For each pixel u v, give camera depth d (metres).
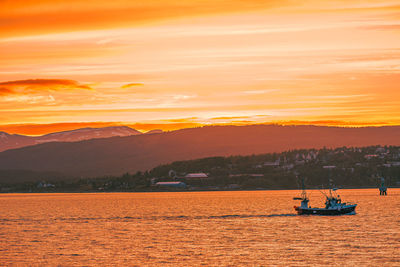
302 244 157.00
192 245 158.75
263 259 135.00
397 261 130.88
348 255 138.88
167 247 156.00
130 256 142.25
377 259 133.38
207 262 132.50
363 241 161.25
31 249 156.12
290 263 129.75
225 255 141.38
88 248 156.50
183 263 131.75
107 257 141.38
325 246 153.00
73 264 132.88
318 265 127.12
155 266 128.75
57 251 152.00
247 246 155.12
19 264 134.00
